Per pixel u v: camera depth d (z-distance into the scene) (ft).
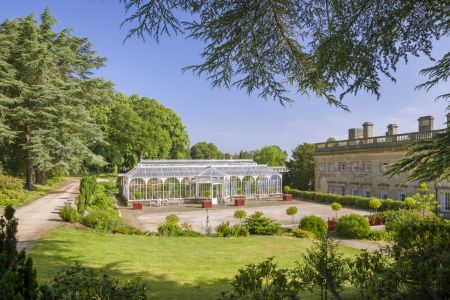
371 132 119.44
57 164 88.69
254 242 46.93
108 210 72.59
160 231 51.96
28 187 92.43
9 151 93.97
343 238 56.29
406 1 14.26
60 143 89.30
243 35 17.71
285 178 155.94
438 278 17.98
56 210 62.80
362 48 15.33
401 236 23.48
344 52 15.19
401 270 19.33
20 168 101.50
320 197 118.01
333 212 91.35
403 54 16.03
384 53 15.87
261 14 16.84
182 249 40.47
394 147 99.76
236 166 126.11
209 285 27.14
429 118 96.99
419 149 17.87
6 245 13.08
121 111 167.43
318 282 20.45
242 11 16.17
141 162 119.34
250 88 20.84
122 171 194.90
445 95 18.22
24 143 90.07
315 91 20.49
